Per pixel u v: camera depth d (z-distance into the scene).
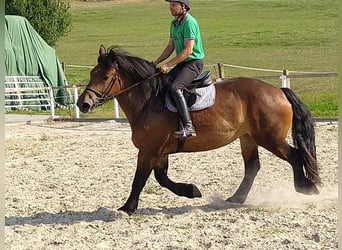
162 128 6.84
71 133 15.24
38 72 23.61
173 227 6.45
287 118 7.06
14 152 12.68
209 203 7.55
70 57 40.81
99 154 11.61
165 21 56.94
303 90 22.66
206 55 38.16
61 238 6.24
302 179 7.07
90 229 6.55
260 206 7.28
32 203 7.90
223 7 61.97
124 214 6.90
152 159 6.92
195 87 6.99
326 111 16.77
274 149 7.05
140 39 47.69
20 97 22.47
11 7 33.16
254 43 42.00
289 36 43.88
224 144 7.09
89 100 6.81
